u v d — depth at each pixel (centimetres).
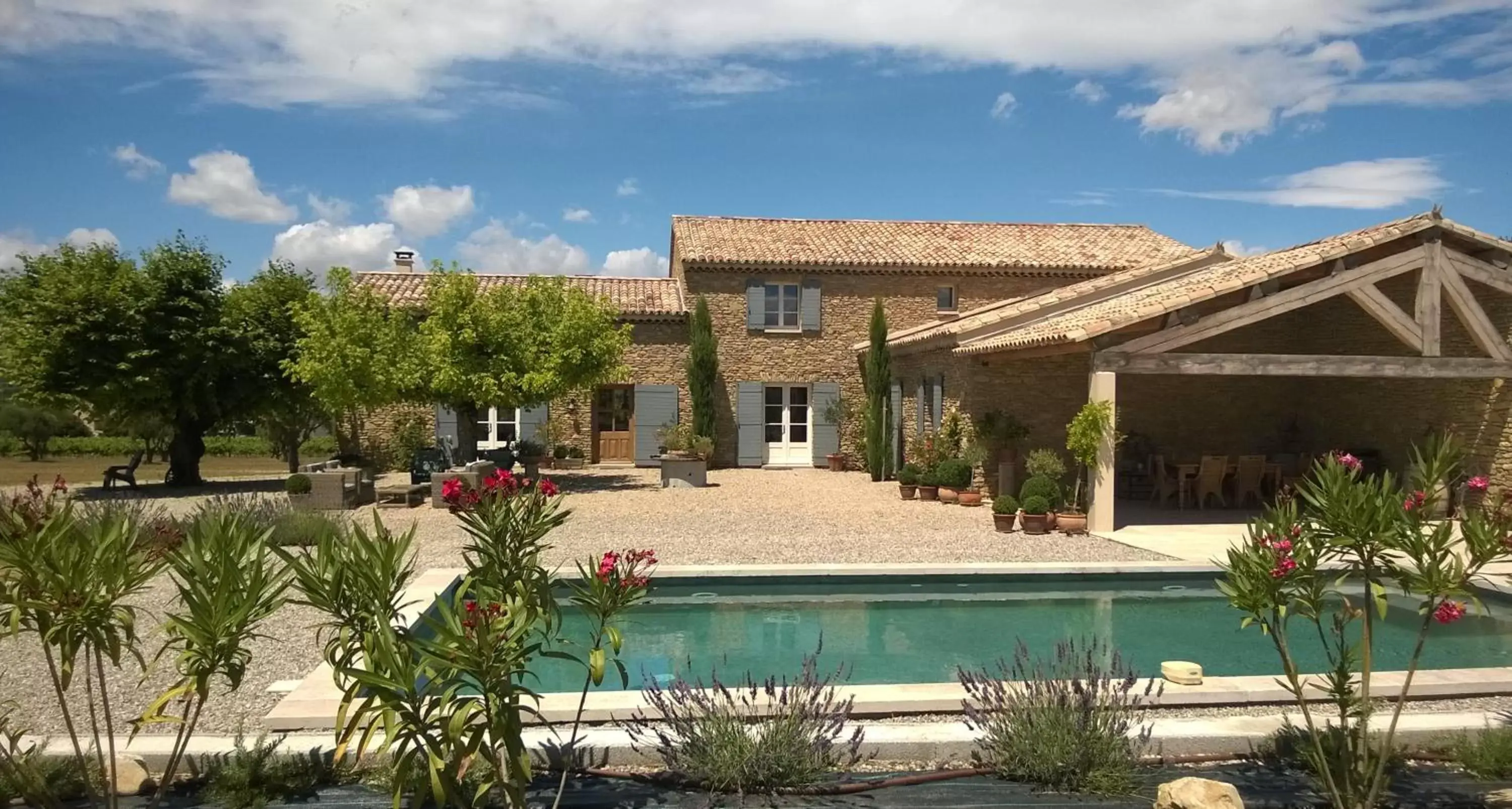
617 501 1558
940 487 1558
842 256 2239
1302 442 1677
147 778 431
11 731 466
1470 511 394
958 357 1622
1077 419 1254
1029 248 2362
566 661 738
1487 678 588
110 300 1734
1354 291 1251
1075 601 955
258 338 1909
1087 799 429
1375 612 877
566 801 423
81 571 319
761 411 2250
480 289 2250
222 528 364
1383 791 418
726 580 952
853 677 699
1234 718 527
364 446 2147
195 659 331
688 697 481
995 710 479
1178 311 1240
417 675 334
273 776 430
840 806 420
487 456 1889
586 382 1762
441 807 331
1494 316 1370
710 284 2234
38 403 1738
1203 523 1330
